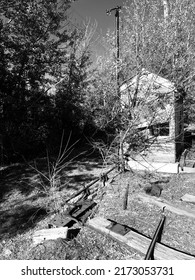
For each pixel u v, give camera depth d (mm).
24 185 6535
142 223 3752
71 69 11367
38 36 9367
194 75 6281
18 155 9195
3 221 4656
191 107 7859
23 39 9023
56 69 10656
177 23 6152
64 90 10938
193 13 6688
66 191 5730
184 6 6648
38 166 8195
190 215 3934
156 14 6039
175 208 4156
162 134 7547
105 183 5605
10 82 8656
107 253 3025
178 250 3045
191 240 3293
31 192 6004
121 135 6141
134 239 3168
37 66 9445
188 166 6715
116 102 6484
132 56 6238
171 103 6316
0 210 5203
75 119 10359
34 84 9641
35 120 9766
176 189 5195
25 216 4750
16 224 4445
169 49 6105
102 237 3371
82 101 10141
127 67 6375
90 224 3613
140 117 5965
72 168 7707
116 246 3168
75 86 10805
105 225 3549
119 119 6434
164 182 5629
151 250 2879
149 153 6930
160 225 3492
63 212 4102
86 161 8461
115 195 4910
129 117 6188
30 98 9461
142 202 4539
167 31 5906
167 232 3490
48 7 8953
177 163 6590
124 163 6137
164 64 6016
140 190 5125
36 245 3299
